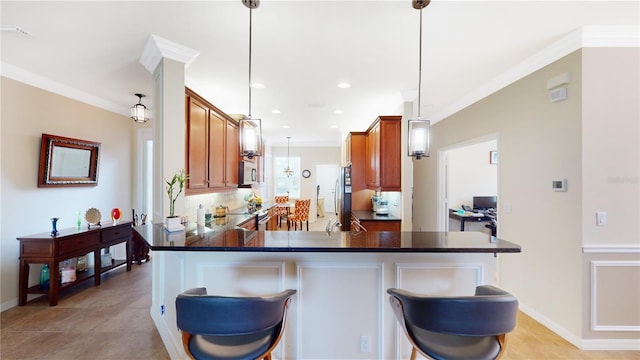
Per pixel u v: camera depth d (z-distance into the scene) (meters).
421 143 2.08
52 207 3.35
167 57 2.39
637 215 2.26
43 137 3.18
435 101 3.97
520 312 2.88
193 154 2.94
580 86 2.25
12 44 2.38
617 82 2.24
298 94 3.70
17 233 2.99
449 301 1.16
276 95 3.74
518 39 2.33
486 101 3.41
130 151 4.52
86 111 3.76
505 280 3.10
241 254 1.84
